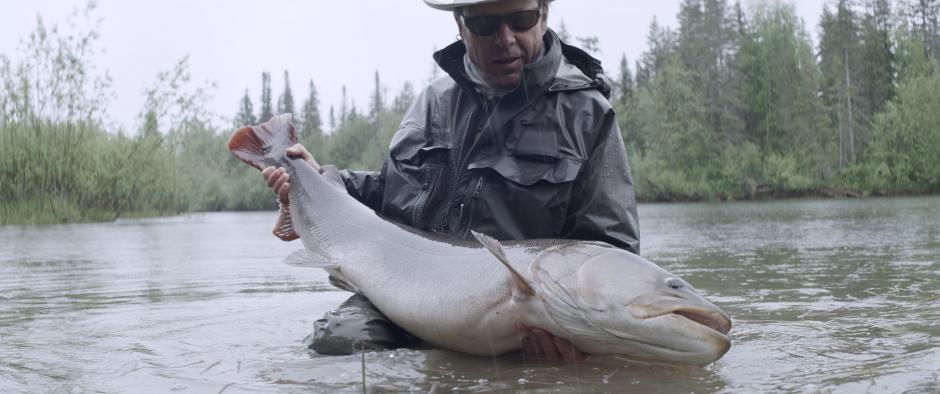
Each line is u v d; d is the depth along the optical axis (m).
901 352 2.53
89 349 2.93
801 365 2.42
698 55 47.19
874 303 3.66
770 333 2.99
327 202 3.81
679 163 42.75
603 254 2.67
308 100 97.62
